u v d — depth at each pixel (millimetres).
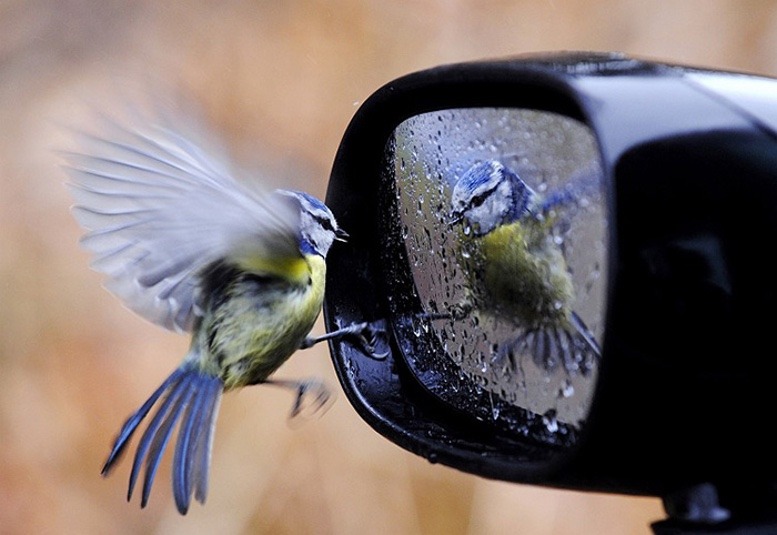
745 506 1900
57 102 3486
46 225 3279
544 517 2725
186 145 2021
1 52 3689
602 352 1883
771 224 1888
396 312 2064
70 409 3025
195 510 2834
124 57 3678
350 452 2854
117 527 2881
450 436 2010
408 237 2068
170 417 2102
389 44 3643
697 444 1893
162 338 3156
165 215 2035
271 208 2041
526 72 1936
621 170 1884
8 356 3102
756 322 1887
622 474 1899
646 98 1899
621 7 3525
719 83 1913
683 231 1885
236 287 2105
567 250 2010
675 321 1883
